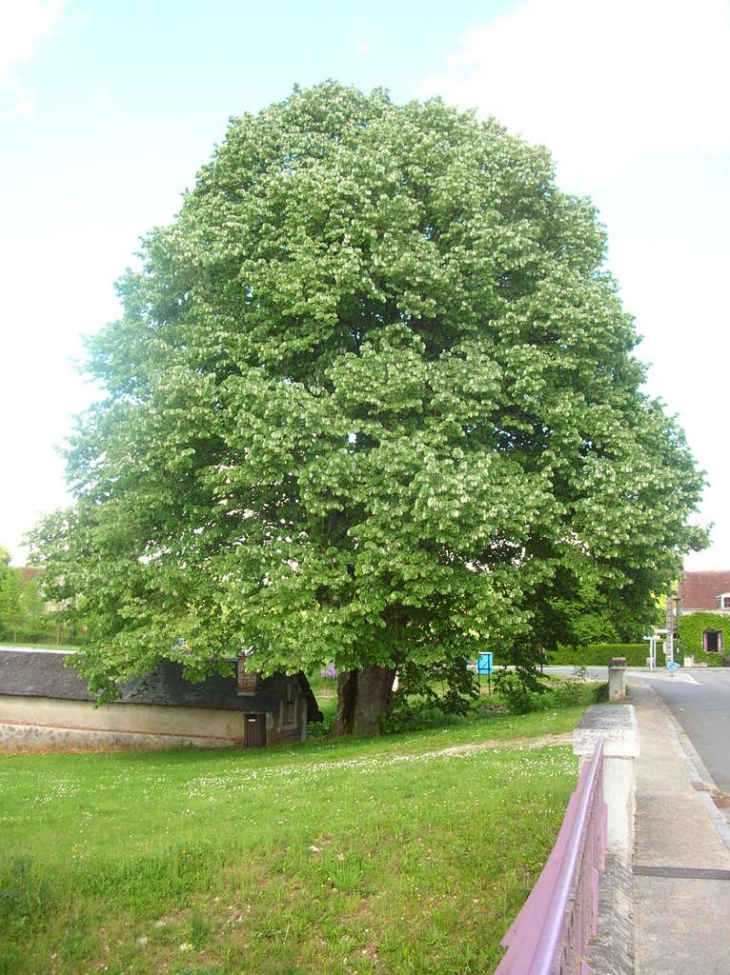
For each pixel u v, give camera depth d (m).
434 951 7.34
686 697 32.56
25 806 15.37
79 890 9.26
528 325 22.47
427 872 9.00
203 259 22.58
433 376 21.22
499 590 22.42
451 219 23.14
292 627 21.09
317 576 21.17
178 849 10.36
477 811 11.08
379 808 11.85
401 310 22.66
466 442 22.28
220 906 8.77
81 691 32.66
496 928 7.50
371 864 9.35
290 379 23.34
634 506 21.42
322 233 22.83
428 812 11.22
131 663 23.84
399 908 8.23
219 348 22.05
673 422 24.23
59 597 25.27
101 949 8.06
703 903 7.99
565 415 21.73
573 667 65.62
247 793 14.59
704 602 81.31
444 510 19.38
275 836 10.59
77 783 19.09
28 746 32.91
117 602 24.42
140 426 21.53
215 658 25.77
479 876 8.84
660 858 9.43
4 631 67.81
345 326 23.08
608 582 23.05
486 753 16.89
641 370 24.59
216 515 23.41
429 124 25.28
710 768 16.16
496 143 24.09
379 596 21.12
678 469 23.25
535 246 23.02
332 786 14.38
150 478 22.03
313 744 25.55
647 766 15.11
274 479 20.89
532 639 28.92
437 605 23.28
